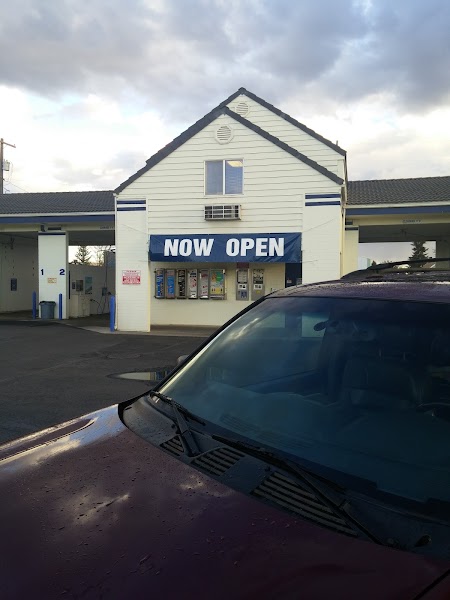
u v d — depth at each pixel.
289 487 1.60
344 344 2.20
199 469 1.77
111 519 1.53
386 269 3.02
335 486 1.58
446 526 1.37
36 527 1.54
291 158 15.48
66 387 8.01
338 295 2.43
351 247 18.64
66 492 1.72
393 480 1.59
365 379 2.05
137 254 16.53
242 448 1.87
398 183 21.97
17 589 1.31
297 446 1.84
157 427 2.17
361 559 1.27
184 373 2.65
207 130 15.98
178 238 16.17
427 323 1.97
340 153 16.70
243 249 15.83
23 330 16.75
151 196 16.36
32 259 26.97
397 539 1.33
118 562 1.35
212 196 15.96
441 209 16.80
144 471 1.79
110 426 2.27
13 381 8.47
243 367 2.48
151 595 1.22
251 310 2.87
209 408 2.26
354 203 17.70
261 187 15.71
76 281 23.47
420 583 1.18
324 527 1.40
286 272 18.28
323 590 1.19
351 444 1.80
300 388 2.21
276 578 1.23
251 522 1.45
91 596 1.25
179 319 19.08
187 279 18.98
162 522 1.49
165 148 16.17
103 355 11.50
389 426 1.84
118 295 16.66
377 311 2.17
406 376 1.93
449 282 2.24
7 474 1.91
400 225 18.80
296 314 2.49
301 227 15.49
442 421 1.77
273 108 17.08
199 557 1.33
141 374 9.15
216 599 1.19
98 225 20.83
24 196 25.05
